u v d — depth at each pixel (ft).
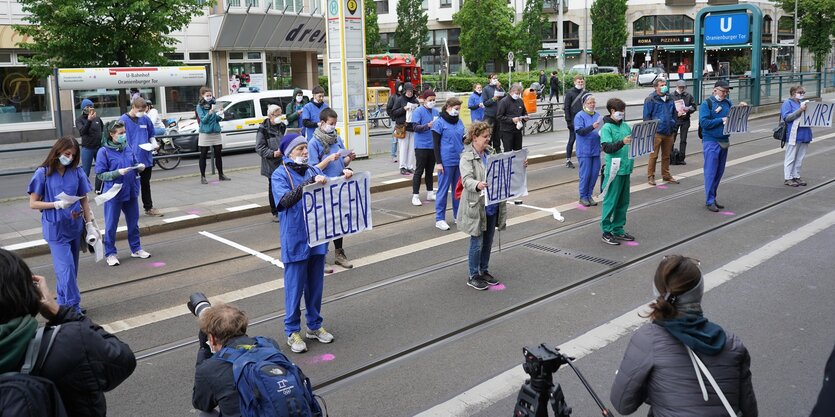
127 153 28.60
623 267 26.84
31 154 69.92
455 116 32.63
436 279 25.85
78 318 10.03
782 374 17.58
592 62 201.57
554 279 25.45
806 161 50.16
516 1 193.06
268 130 35.22
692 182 43.96
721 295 23.29
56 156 21.53
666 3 194.70
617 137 29.04
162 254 30.40
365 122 57.06
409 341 20.17
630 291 24.03
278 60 111.55
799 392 16.63
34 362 8.84
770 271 25.71
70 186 21.99
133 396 17.15
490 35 169.68
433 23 205.87
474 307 22.77
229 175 51.49
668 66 203.92
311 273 19.97
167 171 54.70
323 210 19.60
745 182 42.96
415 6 183.62
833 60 170.30
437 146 32.60
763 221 33.30
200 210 37.88
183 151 61.62
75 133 86.02
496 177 24.18
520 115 44.98
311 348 19.88
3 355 8.54
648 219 34.30
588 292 24.08
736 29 78.43
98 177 27.66
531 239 31.14
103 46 68.80
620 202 29.96
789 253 27.91
